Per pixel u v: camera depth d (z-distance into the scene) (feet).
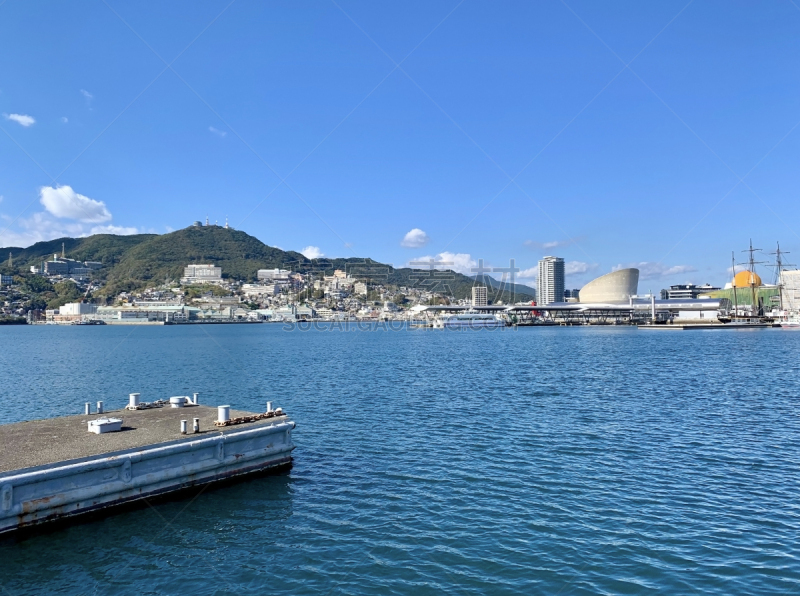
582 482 83.87
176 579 55.36
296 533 65.87
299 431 118.42
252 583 54.80
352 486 82.02
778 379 209.67
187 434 77.82
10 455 65.10
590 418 131.95
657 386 190.60
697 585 53.67
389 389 184.96
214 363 294.87
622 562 58.49
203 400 161.68
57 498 61.98
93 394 178.91
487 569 57.36
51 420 87.40
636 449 102.83
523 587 53.78
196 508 72.28
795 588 52.85
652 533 65.51
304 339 611.88
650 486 82.12
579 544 62.80
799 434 114.32
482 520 69.72
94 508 65.57
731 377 217.36
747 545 62.13
